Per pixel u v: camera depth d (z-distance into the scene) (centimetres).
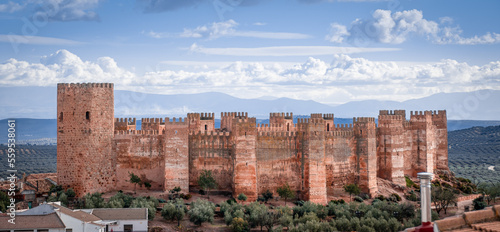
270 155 15262
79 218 10969
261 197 14912
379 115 17512
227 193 15125
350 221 12706
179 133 14888
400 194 16475
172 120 15025
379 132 17488
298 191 15300
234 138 14888
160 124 17862
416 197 16238
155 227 12281
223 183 15238
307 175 15125
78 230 10881
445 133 19512
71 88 14238
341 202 15012
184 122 14912
